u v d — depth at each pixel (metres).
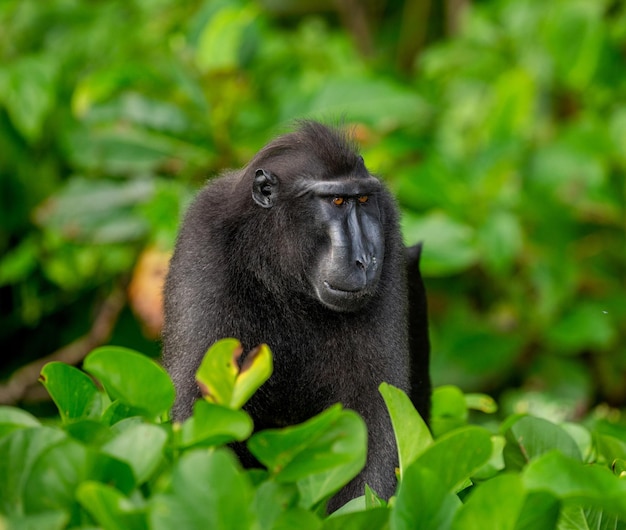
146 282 12.91
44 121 15.09
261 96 15.45
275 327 8.44
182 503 4.57
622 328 16.08
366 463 8.08
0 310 16.52
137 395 5.55
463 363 15.23
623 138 15.87
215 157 13.69
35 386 14.84
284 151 8.71
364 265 8.09
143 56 15.25
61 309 16.03
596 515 5.85
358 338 8.35
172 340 8.34
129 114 13.73
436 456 5.23
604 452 7.57
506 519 4.88
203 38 13.81
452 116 16.78
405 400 5.82
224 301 8.33
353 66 16.80
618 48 17.59
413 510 5.01
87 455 4.94
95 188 13.86
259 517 5.00
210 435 5.06
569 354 15.98
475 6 22.00
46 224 13.71
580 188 15.62
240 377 5.46
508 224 14.41
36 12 16.36
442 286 16.06
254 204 8.58
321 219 8.27
